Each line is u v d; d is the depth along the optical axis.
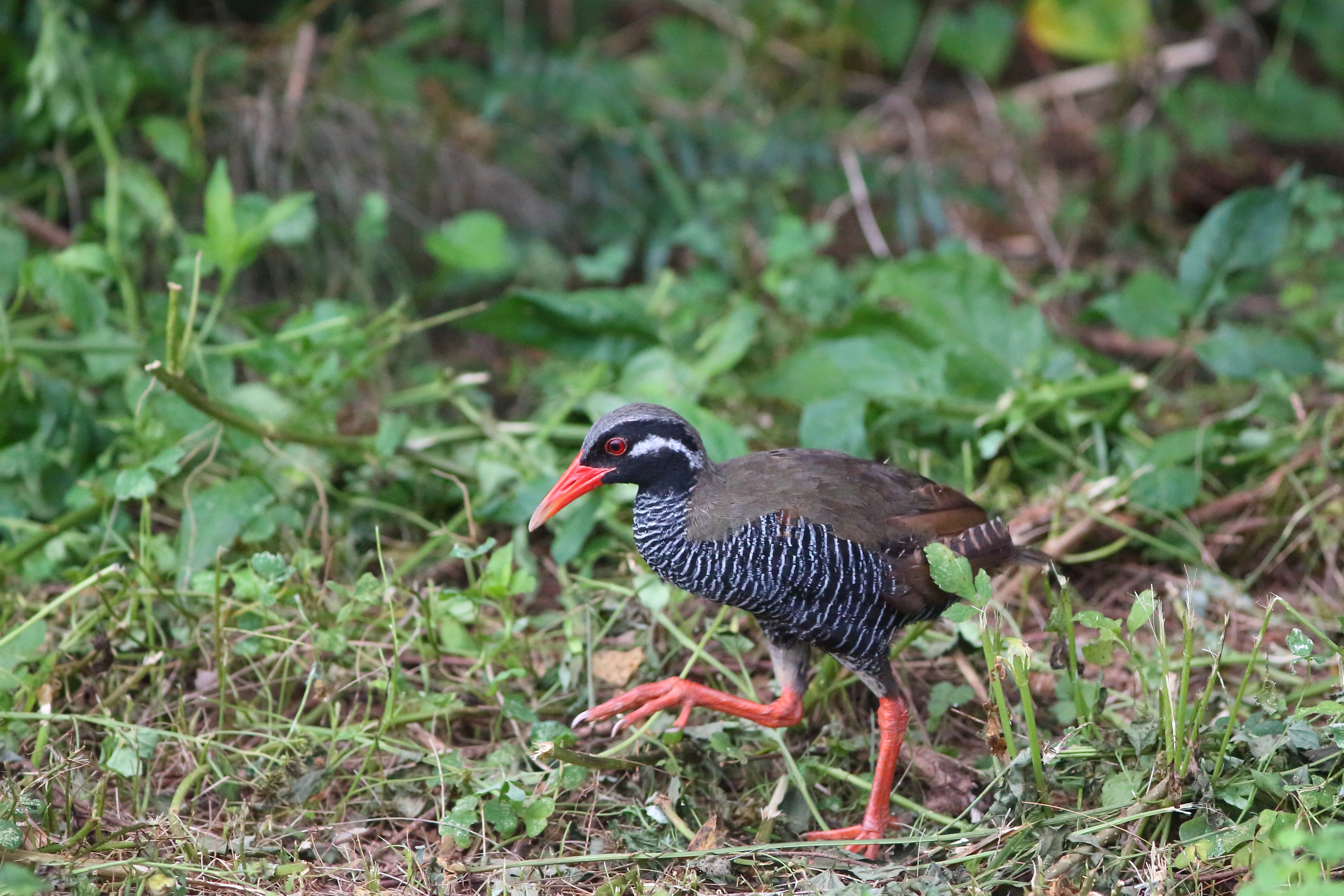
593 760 8.35
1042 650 10.21
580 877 7.99
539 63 16.75
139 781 8.51
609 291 12.60
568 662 9.43
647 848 8.15
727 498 8.53
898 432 12.09
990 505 11.27
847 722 9.59
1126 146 16.92
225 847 7.99
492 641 9.62
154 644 9.48
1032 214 16.45
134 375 10.96
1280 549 11.24
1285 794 7.74
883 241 15.72
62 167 13.49
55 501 10.80
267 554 8.58
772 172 16.22
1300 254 15.34
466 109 15.93
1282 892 6.30
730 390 12.44
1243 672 9.85
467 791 8.41
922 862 8.05
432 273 14.50
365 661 9.52
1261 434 11.72
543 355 14.17
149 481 9.09
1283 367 12.00
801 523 8.38
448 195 14.89
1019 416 11.34
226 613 9.20
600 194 15.52
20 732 8.66
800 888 7.80
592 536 11.10
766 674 9.99
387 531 11.30
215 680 9.34
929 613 8.77
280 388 11.85
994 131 17.52
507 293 13.88
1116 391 11.86
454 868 7.83
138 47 14.50
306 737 8.87
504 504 11.01
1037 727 9.20
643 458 8.56
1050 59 19.23
